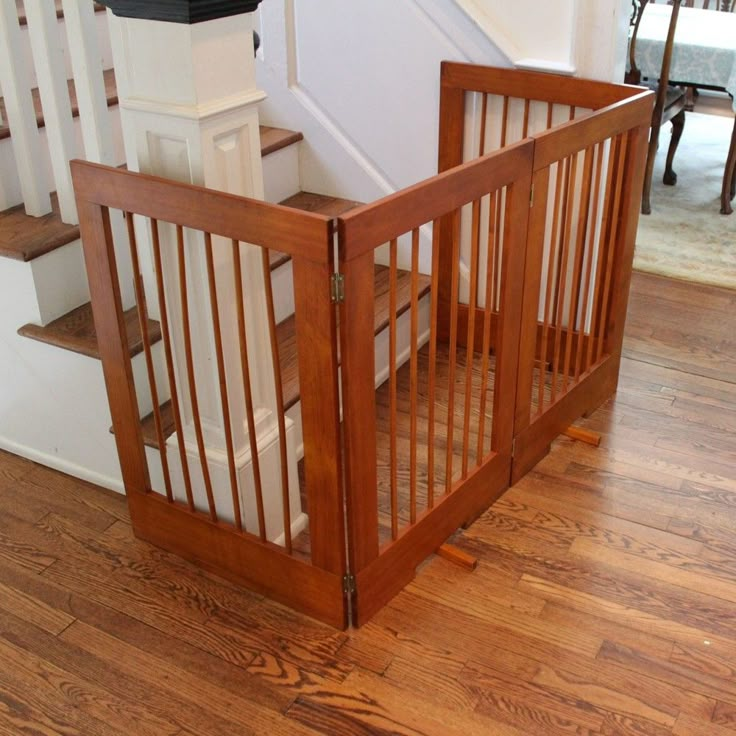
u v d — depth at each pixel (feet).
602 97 8.23
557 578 7.02
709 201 13.83
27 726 5.89
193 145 5.71
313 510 6.16
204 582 7.07
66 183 7.45
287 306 8.98
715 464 8.27
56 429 8.09
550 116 8.64
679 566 7.12
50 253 7.43
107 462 7.97
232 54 5.71
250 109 5.96
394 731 5.82
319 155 9.99
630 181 8.10
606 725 5.82
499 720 5.87
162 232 6.13
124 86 5.81
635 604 6.77
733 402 9.19
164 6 5.24
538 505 7.80
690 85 13.05
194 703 6.04
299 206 9.87
